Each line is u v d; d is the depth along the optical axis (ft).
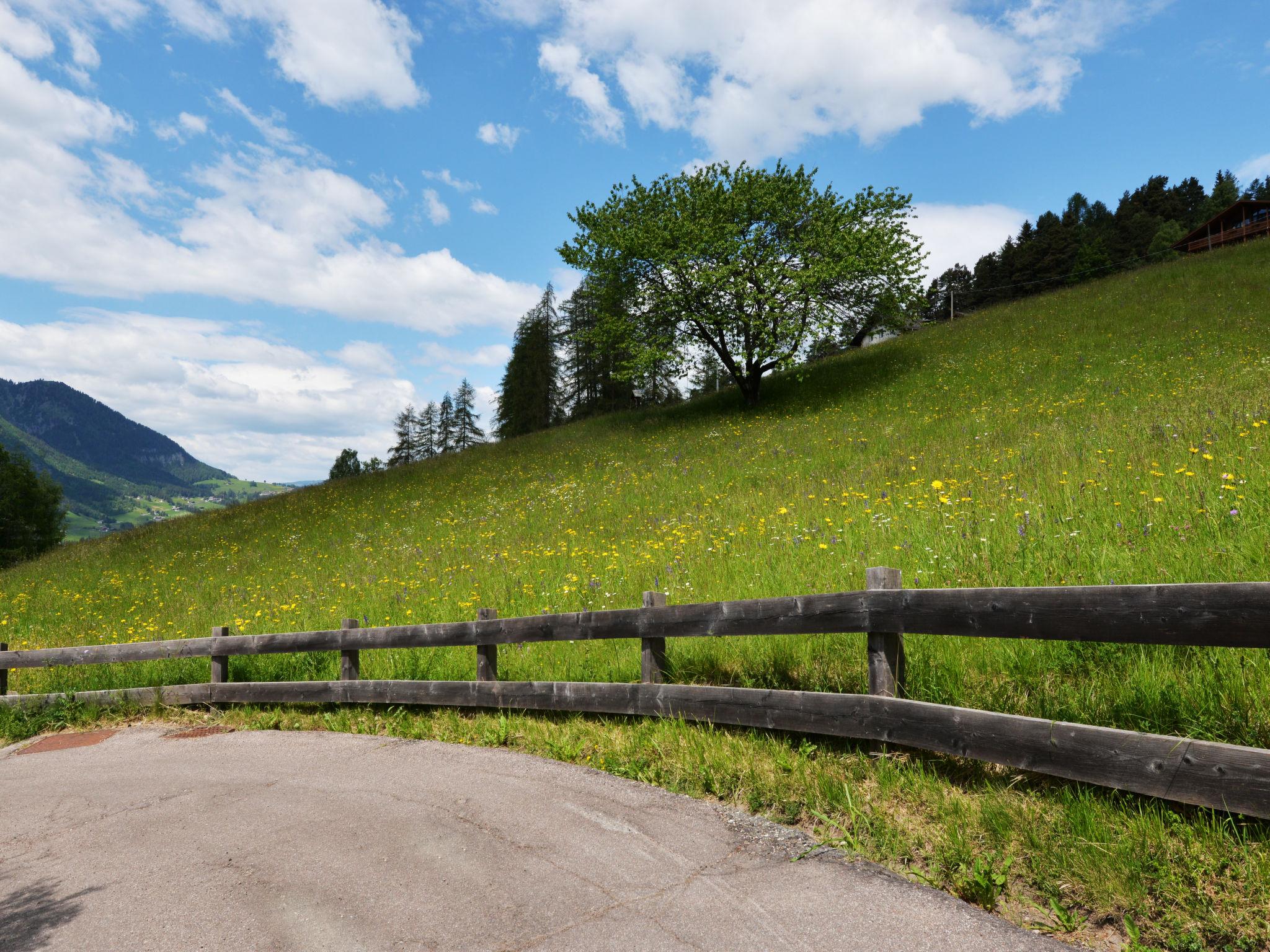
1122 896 8.59
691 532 38.55
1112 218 348.38
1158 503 22.43
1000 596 11.25
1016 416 55.47
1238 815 9.09
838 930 8.89
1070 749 10.03
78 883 12.34
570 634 18.98
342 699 23.56
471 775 16.37
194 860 12.87
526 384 201.77
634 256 96.73
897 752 12.91
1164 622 9.41
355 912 10.46
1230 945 7.65
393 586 43.29
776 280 93.25
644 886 10.55
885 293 97.45
